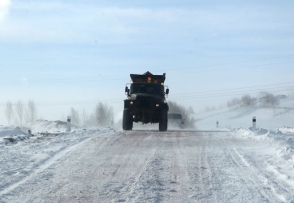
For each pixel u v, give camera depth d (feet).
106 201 26.22
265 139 58.34
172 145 53.52
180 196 27.63
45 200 26.35
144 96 86.53
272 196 27.45
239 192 28.53
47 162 39.60
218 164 39.14
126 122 88.53
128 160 41.29
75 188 29.55
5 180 31.35
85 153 45.57
